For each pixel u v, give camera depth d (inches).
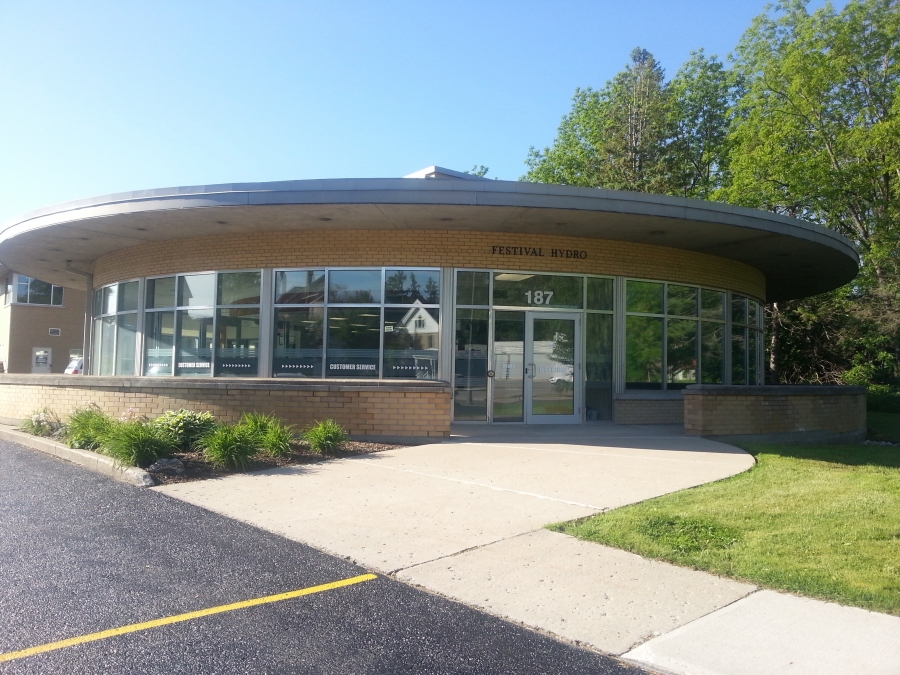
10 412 533.3
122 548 228.7
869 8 1101.7
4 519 261.4
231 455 349.4
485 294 560.7
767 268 706.8
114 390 471.5
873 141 1007.6
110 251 682.2
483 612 181.9
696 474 345.1
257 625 171.8
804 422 539.8
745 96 1259.8
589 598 190.2
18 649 157.2
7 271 1501.0
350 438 436.8
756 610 182.2
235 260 587.2
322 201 475.5
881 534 241.4
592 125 1678.2
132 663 151.5
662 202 494.6
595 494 301.6
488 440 447.8
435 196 471.5
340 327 562.6
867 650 159.8
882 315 1054.4
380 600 188.7
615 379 581.3
